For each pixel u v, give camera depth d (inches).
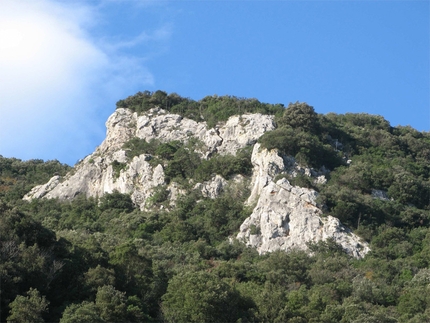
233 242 5162.4
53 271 3614.7
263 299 3885.3
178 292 3715.6
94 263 3858.3
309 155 5728.3
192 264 4493.1
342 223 5167.3
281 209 5216.5
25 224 3809.1
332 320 3782.0
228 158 5895.7
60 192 6186.0
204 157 6058.1
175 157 6063.0
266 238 5108.3
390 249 4955.7
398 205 5487.2
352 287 4298.7
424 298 4111.7
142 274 3895.2
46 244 3838.6
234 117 6309.1
